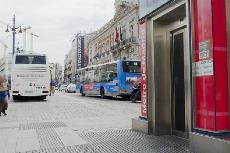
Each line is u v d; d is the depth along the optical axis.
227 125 6.05
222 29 6.12
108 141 7.88
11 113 15.76
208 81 6.15
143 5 8.96
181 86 8.14
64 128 10.31
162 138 8.11
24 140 8.23
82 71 38.28
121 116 13.92
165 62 8.70
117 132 9.21
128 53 49.41
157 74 8.59
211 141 5.84
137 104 22.11
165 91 8.63
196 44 6.54
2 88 14.58
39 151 6.93
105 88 30.08
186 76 7.88
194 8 6.59
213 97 6.02
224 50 6.11
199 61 6.43
